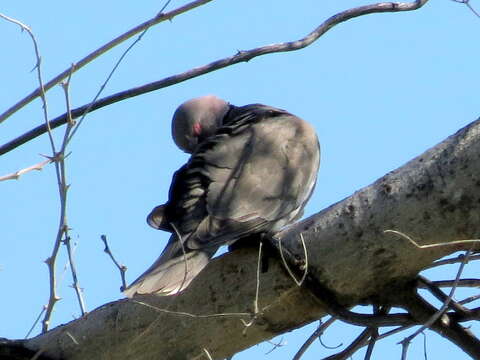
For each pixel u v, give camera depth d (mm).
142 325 6516
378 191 6031
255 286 6367
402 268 6211
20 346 6793
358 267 6172
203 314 6438
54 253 6324
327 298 6320
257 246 6398
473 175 5707
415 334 6066
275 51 7246
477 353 6555
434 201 5828
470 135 5773
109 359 6648
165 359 6578
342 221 6117
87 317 6691
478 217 5773
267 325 6496
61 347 6730
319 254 6211
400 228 5945
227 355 6656
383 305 6480
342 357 7422
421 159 5957
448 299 6035
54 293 6535
